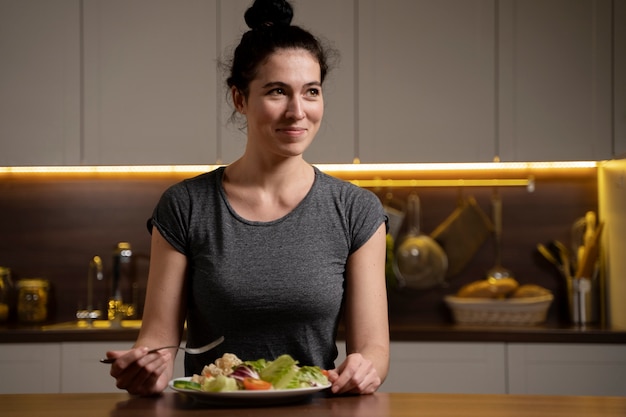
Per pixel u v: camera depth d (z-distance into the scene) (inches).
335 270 66.2
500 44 126.5
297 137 64.1
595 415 50.4
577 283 131.3
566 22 126.2
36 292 135.4
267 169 66.6
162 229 66.9
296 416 50.2
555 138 125.7
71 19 128.2
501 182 139.8
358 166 131.0
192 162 127.1
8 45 127.9
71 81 127.9
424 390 118.6
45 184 142.3
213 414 51.2
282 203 66.9
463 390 118.3
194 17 127.7
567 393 117.3
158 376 57.7
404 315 139.6
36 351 119.9
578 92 125.8
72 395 60.1
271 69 63.7
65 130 127.7
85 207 142.3
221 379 53.3
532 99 126.0
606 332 117.2
